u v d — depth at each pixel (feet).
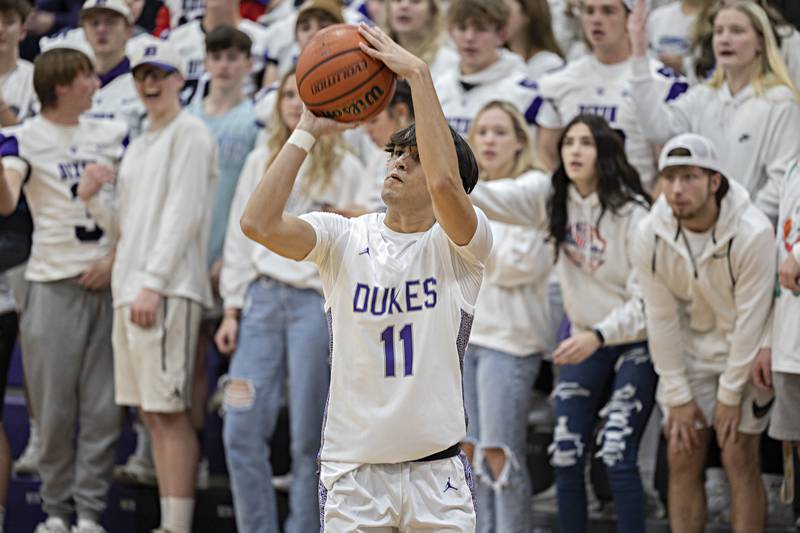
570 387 35.73
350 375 23.88
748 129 36.86
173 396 40.22
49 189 41.63
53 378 41.63
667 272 33.81
